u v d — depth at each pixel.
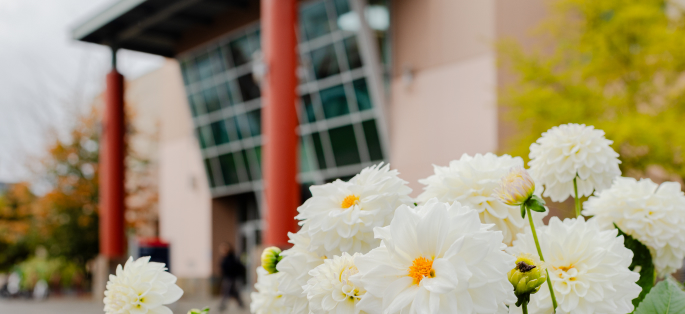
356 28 15.14
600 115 9.84
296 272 1.21
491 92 13.16
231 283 14.11
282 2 12.37
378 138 15.52
